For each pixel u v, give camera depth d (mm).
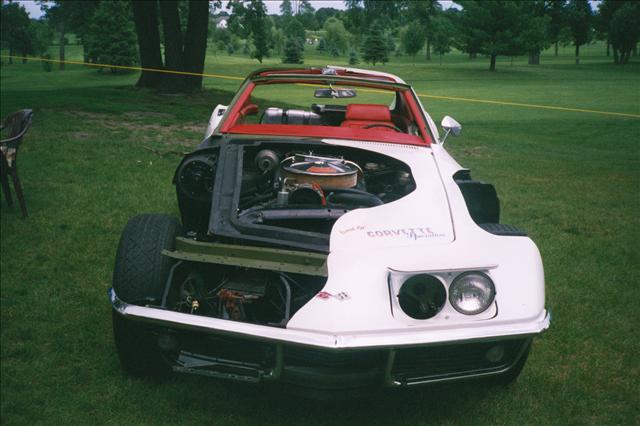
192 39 22922
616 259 5688
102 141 10203
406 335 2852
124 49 84188
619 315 4527
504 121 20781
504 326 2965
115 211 6250
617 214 7309
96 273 4820
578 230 6531
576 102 29312
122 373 3520
